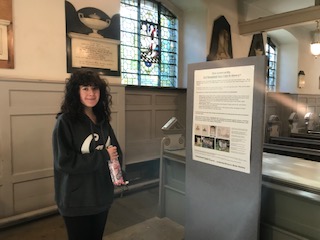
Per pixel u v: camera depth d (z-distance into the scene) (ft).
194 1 16.55
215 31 17.28
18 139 9.13
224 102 5.92
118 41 11.95
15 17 9.04
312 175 6.06
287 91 25.95
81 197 4.69
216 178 6.29
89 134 4.87
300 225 5.59
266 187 5.98
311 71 27.37
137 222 9.28
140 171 14.28
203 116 6.43
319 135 19.34
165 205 9.55
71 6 10.36
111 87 11.53
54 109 9.88
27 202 9.48
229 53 18.60
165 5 17.12
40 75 9.73
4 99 8.71
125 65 15.49
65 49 10.30
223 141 6.02
